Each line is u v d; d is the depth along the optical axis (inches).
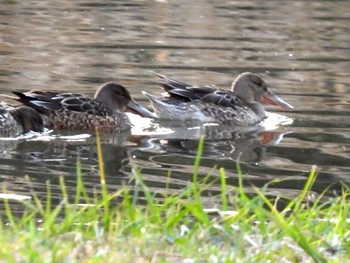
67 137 637.3
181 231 336.2
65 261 288.5
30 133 642.2
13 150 588.7
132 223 332.5
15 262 281.4
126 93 693.9
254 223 380.8
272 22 1076.5
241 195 355.3
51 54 868.6
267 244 316.8
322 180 516.1
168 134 653.9
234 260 296.2
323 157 571.8
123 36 966.4
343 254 317.1
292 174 529.7
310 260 307.0
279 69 834.8
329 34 1010.1
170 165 550.3
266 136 642.8
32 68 810.2
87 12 1111.6
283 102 716.7
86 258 291.6
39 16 1075.3
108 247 305.4
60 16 1079.6
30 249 293.4
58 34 967.6
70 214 346.6
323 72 823.7
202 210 340.8
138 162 557.9
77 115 667.4
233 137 644.7
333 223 362.3
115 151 591.2
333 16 1125.7
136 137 642.2
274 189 495.5
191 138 640.4
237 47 929.5
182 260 297.3
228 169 540.7
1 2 1162.0
